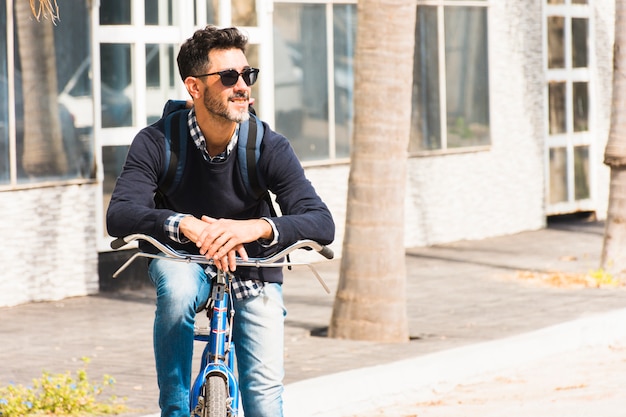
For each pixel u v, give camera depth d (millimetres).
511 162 25109
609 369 12188
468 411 10195
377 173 13398
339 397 10383
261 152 6008
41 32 16094
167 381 5848
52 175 16266
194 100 5910
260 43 19703
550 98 26922
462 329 14062
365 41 13328
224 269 5660
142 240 6031
